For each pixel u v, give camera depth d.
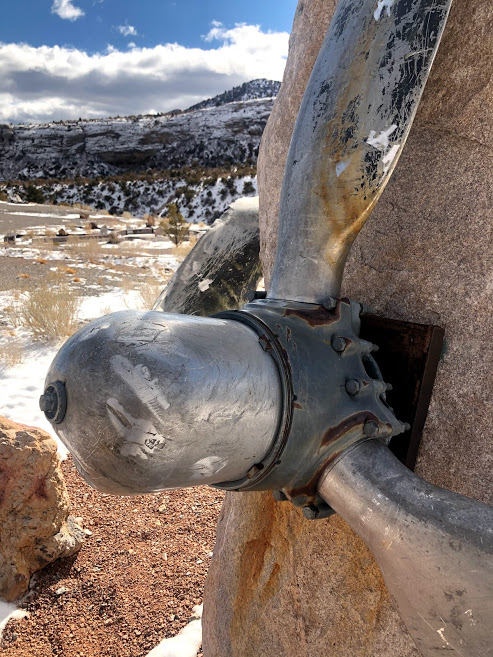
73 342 0.87
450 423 1.23
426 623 0.89
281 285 1.08
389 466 0.96
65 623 3.13
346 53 1.04
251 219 2.20
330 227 1.07
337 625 1.43
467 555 0.84
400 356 1.22
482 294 1.21
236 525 1.89
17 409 5.53
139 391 0.80
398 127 1.03
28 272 11.90
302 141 1.08
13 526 3.37
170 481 0.86
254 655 1.70
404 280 1.32
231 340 0.90
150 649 2.93
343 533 1.42
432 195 1.29
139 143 124.81
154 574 3.46
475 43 1.24
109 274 12.12
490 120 1.22
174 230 18.92
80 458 0.85
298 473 0.98
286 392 0.93
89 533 3.83
